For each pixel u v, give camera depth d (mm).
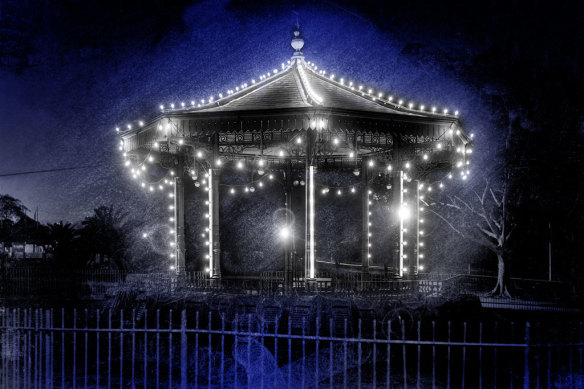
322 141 18172
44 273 30812
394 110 18938
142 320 16828
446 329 16406
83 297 24375
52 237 37938
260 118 17078
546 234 36125
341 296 16438
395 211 19656
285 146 22875
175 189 21656
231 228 34969
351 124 17078
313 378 14086
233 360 15234
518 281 34812
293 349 15250
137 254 38844
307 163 17375
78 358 15555
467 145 21359
